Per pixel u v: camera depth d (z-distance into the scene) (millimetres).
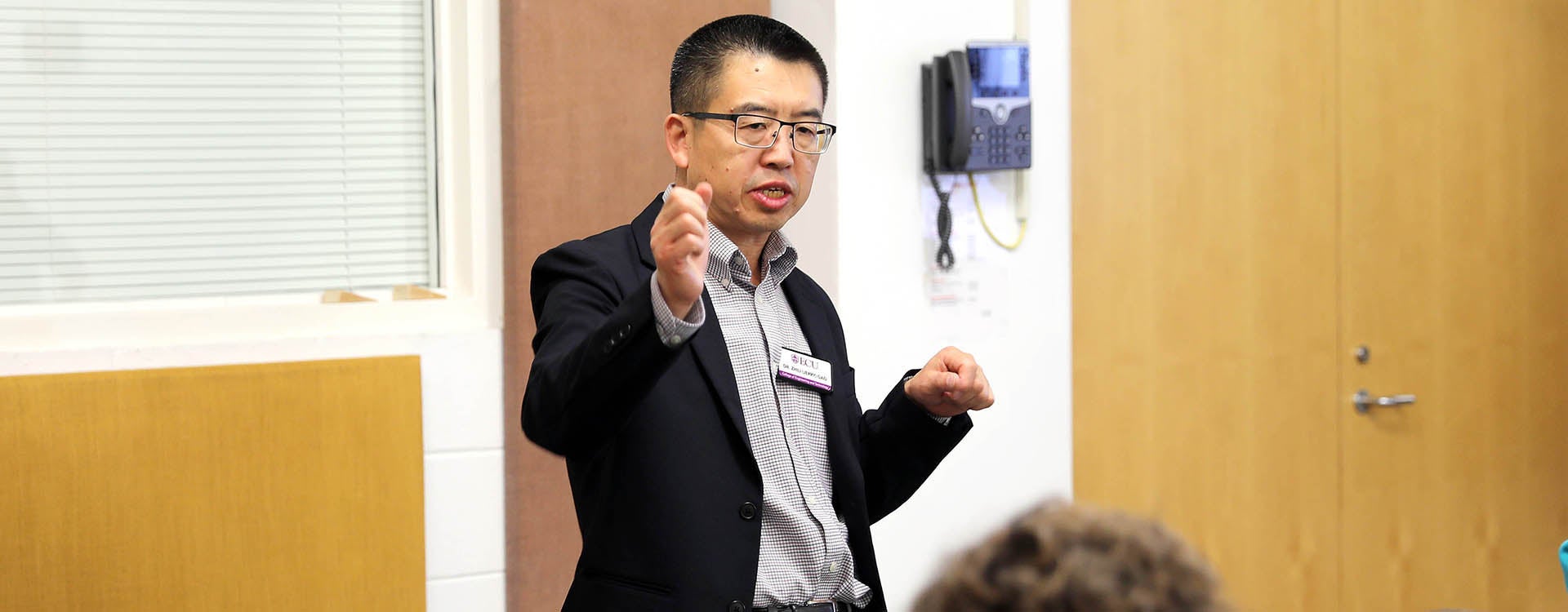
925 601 857
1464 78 4977
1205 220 4477
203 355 3420
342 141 3699
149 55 3510
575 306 2162
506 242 3719
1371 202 4805
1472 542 5098
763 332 2268
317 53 3660
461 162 3750
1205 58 4445
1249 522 4621
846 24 3844
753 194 2223
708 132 2232
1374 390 4848
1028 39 4086
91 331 3361
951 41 4004
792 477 2184
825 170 3883
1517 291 5148
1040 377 4199
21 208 3414
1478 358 5074
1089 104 4234
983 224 4074
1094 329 4297
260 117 3617
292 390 3436
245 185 3613
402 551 3557
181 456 3340
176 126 3543
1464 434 5059
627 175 3787
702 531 2080
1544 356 5227
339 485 3490
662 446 2107
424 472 3604
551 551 3756
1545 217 5199
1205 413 4520
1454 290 5000
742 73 2219
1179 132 4410
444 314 3705
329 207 3695
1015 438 4164
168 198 3545
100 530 3270
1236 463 4586
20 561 3203
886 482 2420
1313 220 4688
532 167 3682
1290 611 4715
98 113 3475
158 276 3545
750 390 2199
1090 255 4270
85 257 3477
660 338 1902
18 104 3402
